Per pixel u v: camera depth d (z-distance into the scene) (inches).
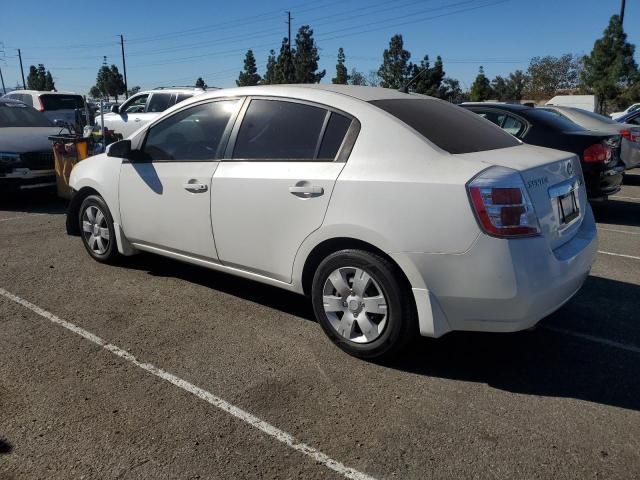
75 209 232.7
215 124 171.8
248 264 162.9
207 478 99.4
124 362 141.1
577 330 163.6
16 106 387.5
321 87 160.6
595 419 118.4
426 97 173.0
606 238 275.9
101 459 103.9
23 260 225.1
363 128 141.9
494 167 126.3
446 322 130.1
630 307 181.5
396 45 2316.7
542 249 125.3
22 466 101.7
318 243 144.1
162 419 116.7
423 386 131.4
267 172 153.9
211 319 168.4
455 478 99.9
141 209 190.5
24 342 151.6
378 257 134.6
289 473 101.0
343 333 143.6
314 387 130.3
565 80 2667.3
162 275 207.5
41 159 333.1
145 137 191.2
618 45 1621.6
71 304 178.9
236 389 129.0
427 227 126.0
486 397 126.9
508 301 122.3
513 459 105.0
